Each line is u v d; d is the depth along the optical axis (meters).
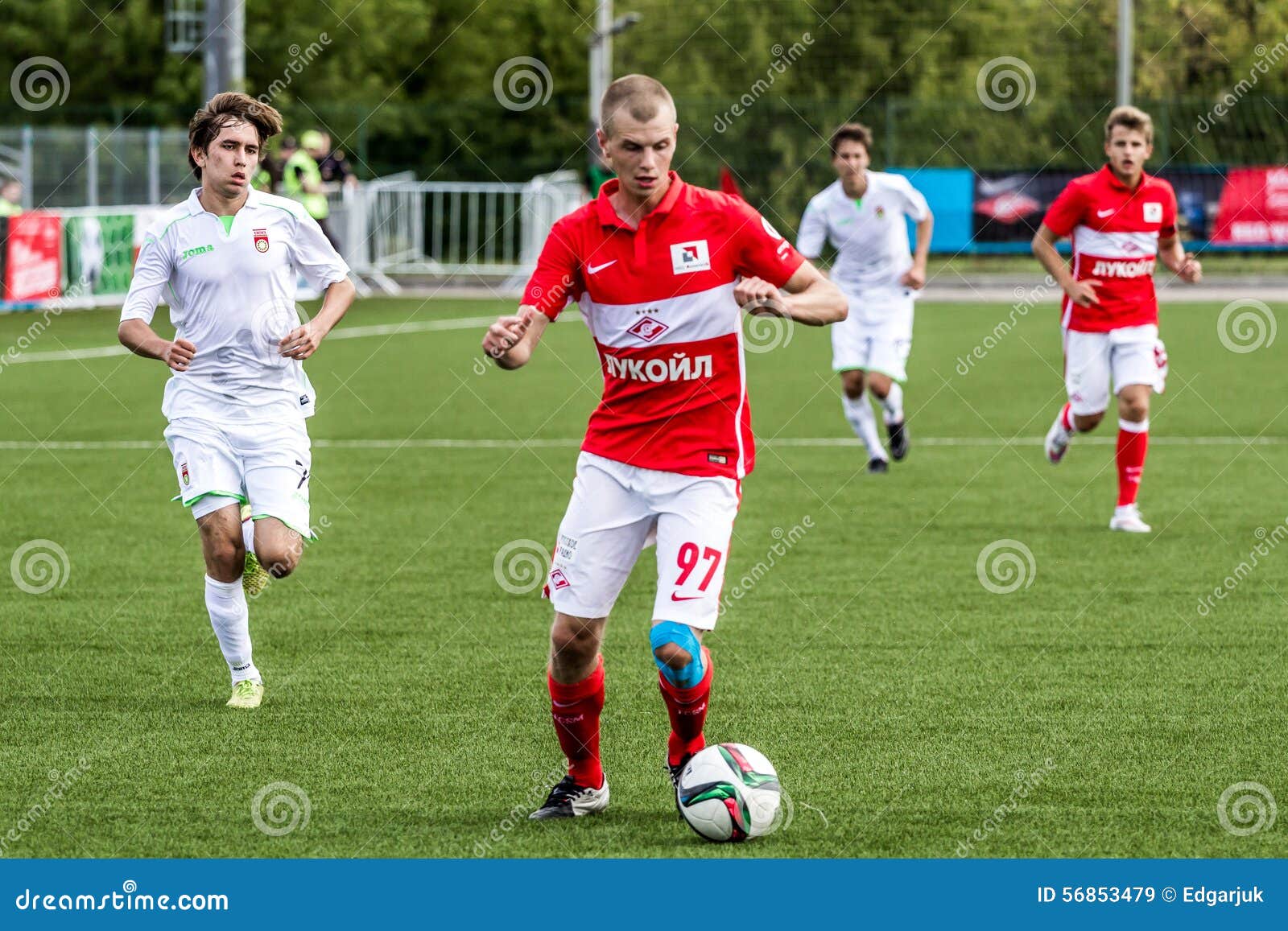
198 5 62.50
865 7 73.56
